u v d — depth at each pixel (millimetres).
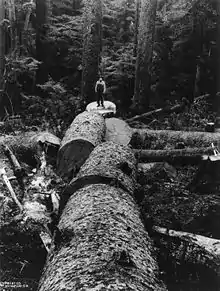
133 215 4078
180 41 16031
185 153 7613
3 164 7586
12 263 4605
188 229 5230
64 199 4949
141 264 3041
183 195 6352
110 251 3041
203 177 6672
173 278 4141
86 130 7855
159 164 7391
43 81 15289
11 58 12812
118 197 4379
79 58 17375
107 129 9203
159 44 16594
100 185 4680
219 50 15742
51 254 3516
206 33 15938
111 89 15797
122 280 2609
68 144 7312
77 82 17234
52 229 5043
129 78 16078
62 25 17125
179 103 14000
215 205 5863
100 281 2570
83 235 3373
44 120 10852
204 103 13234
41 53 15266
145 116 12008
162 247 4434
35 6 16016
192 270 4238
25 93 14586
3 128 10328
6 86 12344
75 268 2838
